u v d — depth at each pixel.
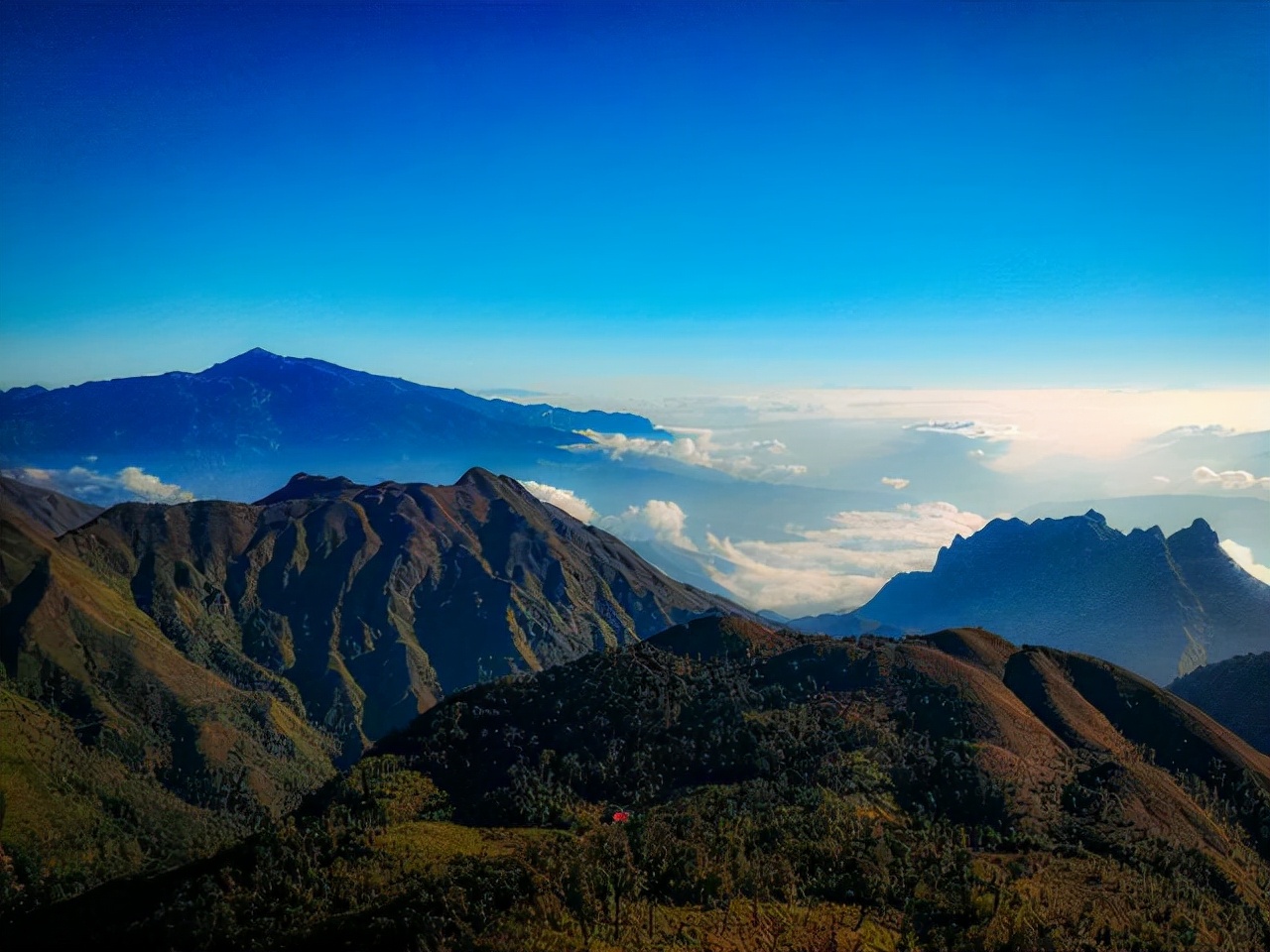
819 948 72.44
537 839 91.06
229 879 88.38
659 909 75.62
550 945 69.56
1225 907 85.94
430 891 79.00
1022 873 85.56
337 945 75.19
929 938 75.62
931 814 96.75
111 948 84.75
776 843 85.88
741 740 105.62
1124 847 92.00
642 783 101.38
